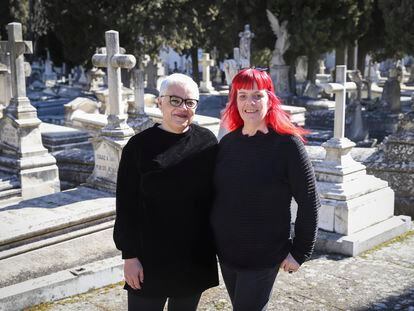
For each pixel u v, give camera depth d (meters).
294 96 27.72
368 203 6.20
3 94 11.60
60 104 30.73
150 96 19.39
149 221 3.19
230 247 3.16
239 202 3.09
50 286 4.71
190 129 3.31
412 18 19.64
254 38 28.53
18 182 8.82
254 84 3.07
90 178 7.18
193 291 3.29
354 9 25.98
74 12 32.41
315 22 25.81
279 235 3.12
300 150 3.06
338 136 6.29
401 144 7.92
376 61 30.05
